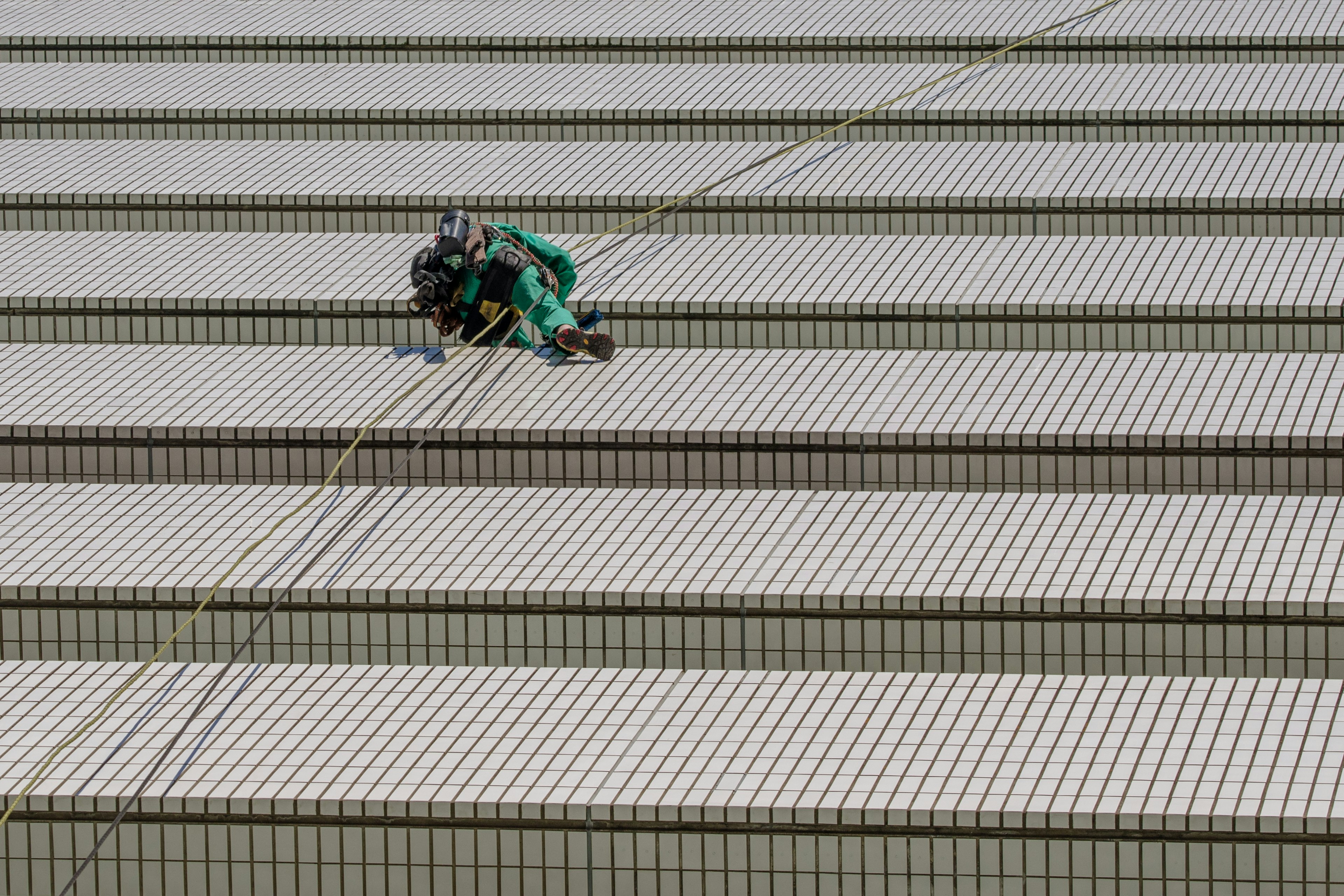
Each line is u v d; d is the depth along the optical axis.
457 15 38.38
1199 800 14.77
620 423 21.42
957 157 30.20
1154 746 15.84
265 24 37.84
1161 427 20.75
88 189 29.31
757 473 21.23
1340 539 18.92
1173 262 25.92
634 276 26.09
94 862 15.60
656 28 36.69
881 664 18.08
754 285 25.53
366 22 37.88
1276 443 20.36
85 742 16.41
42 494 21.27
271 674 18.00
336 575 18.69
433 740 16.36
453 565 18.92
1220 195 27.33
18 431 21.67
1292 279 24.78
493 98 33.16
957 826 14.82
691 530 19.75
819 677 17.73
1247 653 17.58
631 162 30.45
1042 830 14.75
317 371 23.78
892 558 18.81
